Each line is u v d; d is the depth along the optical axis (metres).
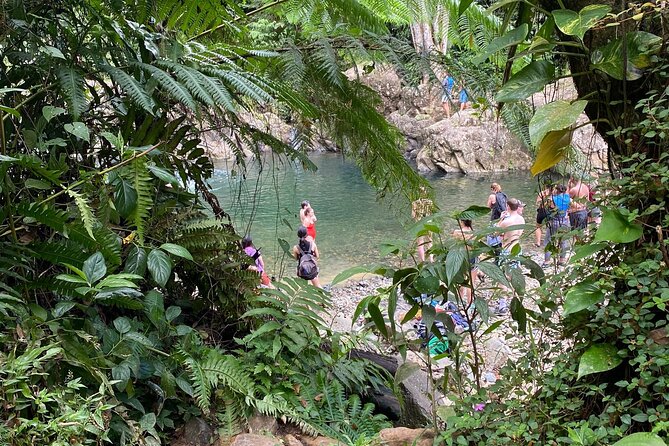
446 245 1.60
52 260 1.57
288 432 2.10
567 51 1.50
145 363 1.84
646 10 1.28
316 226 9.88
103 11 1.98
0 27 1.60
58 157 1.95
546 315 1.47
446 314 1.57
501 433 1.43
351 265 8.03
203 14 2.20
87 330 1.68
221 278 2.38
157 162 2.18
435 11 2.38
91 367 1.47
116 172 1.62
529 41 1.59
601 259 1.38
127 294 1.77
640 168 1.30
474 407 1.58
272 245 7.81
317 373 2.35
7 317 1.41
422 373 2.91
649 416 1.17
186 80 1.76
